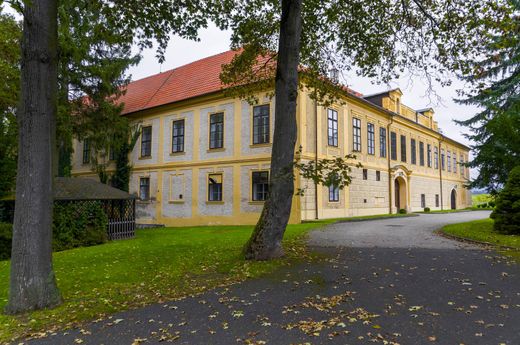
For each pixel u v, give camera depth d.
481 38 9.78
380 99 29.03
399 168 29.06
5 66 14.16
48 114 5.88
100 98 22.09
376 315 4.88
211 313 5.23
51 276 5.92
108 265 9.34
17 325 5.04
